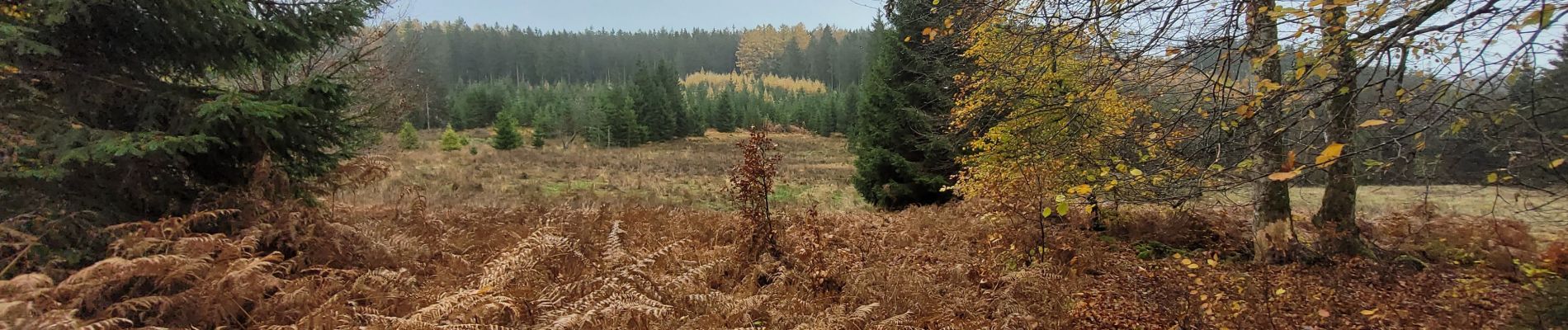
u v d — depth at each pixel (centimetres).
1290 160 286
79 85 460
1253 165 328
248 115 481
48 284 346
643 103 5519
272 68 580
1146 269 713
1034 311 535
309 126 561
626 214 879
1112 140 442
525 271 485
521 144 4097
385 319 396
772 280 594
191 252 401
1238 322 507
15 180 404
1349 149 323
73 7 424
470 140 4309
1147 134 376
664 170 3019
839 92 7988
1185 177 360
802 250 614
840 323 441
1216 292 601
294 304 418
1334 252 714
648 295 473
